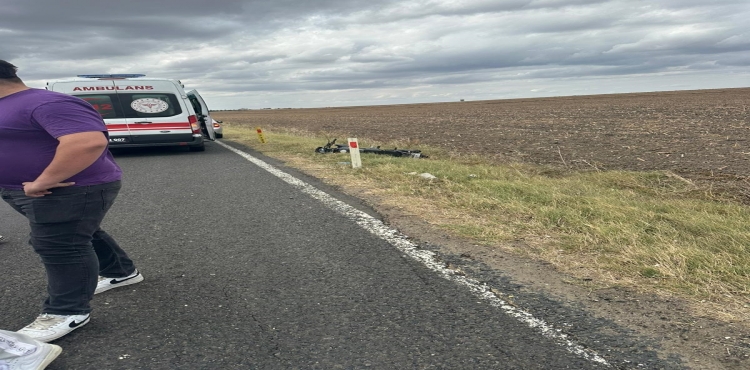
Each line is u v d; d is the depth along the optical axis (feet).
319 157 37.04
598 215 16.71
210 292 11.34
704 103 142.00
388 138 58.95
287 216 18.43
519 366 8.13
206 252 14.26
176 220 18.21
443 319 9.84
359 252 13.99
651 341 8.86
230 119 187.21
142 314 10.22
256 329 9.53
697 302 10.27
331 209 19.36
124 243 15.31
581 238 14.26
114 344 9.00
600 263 12.52
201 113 47.67
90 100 39.14
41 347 8.05
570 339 8.98
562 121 86.12
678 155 35.17
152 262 13.44
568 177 26.48
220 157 39.52
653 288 11.02
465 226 16.08
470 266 12.71
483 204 18.86
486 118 110.42
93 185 9.05
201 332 9.43
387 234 15.67
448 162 32.32
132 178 28.86
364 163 32.12
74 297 9.37
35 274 12.76
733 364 8.07
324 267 12.85
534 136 55.83
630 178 24.79
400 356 8.50
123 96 39.81
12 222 18.90
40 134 8.38
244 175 29.12
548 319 9.76
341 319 9.90
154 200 22.07
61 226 8.91
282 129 84.89
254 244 14.98
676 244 13.42
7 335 7.84
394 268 12.67
